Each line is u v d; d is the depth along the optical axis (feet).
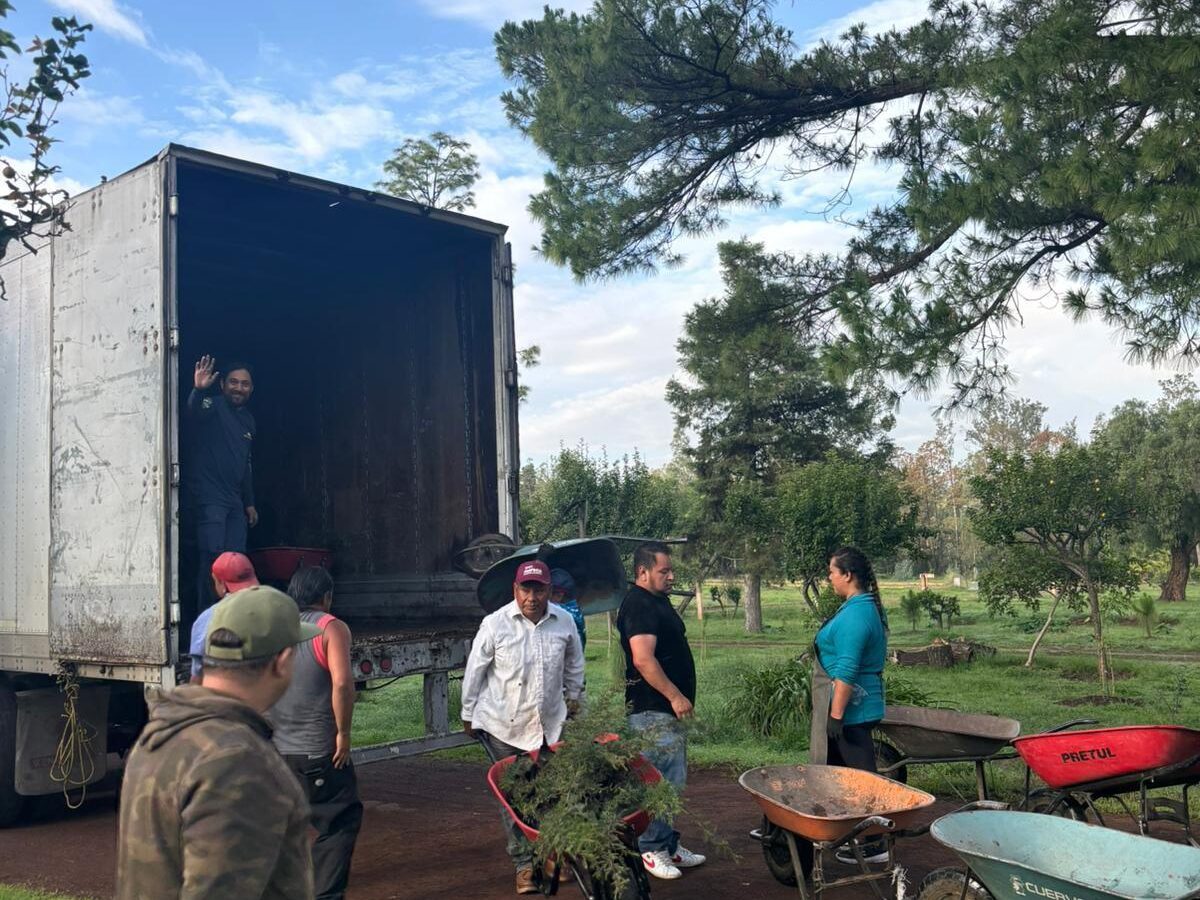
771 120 38.55
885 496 66.08
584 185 38.70
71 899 19.43
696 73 36.17
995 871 12.33
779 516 69.05
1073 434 245.45
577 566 25.12
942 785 26.55
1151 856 12.84
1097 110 28.45
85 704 26.08
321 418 33.94
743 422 112.98
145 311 21.44
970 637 88.94
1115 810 23.86
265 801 7.47
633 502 66.54
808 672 36.17
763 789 16.51
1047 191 27.58
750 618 107.76
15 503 24.82
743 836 23.08
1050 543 60.18
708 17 35.40
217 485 27.02
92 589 22.34
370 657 23.26
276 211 28.35
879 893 15.47
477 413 29.25
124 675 21.75
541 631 18.79
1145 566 60.23
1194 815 23.41
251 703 8.23
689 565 83.71
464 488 29.58
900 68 35.96
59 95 20.20
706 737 34.94
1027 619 95.61
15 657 24.61
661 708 19.57
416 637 24.39
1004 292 31.89
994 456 61.87
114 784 31.12
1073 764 16.92
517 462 28.09
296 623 8.55
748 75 36.45
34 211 20.84
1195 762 15.96
